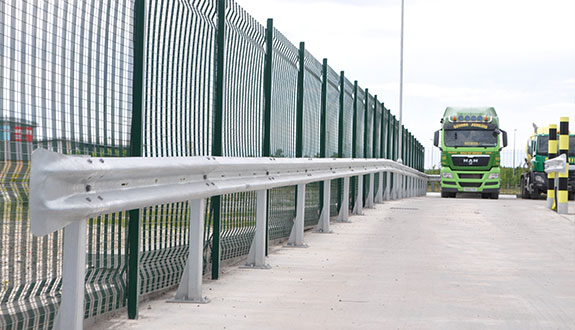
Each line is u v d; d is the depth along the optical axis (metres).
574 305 6.11
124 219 5.46
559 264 8.65
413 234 11.89
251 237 9.08
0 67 3.91
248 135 8.93
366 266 8.21
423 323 5.33
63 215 3.64
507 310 5.86
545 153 32.97
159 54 6.10
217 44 7.63
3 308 4.06
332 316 5.53
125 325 5.12
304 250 9.63
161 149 6.18
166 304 5.92
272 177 8.24
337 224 13.62
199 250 6.02
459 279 7.39
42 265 4.44
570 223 14.50
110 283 5.29
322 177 11.15
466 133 31.70
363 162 15.93
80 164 3.84
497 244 10.69
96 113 4.98
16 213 4.12
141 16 5.46
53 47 4.45
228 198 8.12
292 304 5.98
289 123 11.17
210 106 7.47
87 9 4.85
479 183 31.44
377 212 17.20
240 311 5.68
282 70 10.65
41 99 4.32
